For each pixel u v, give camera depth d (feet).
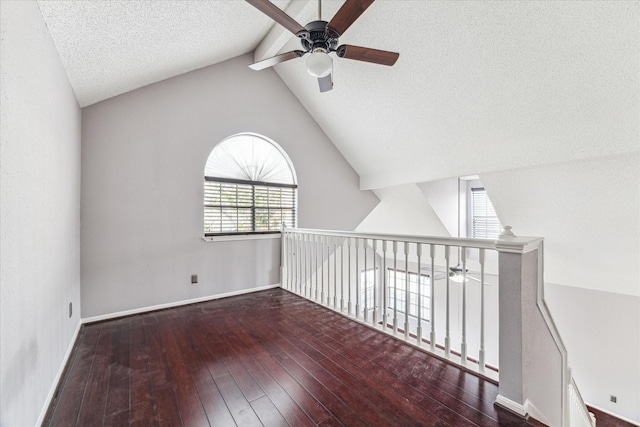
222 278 11.51
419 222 16.26
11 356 3.62
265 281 12.66
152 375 6.10
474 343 15.71
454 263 15.97
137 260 9.75
